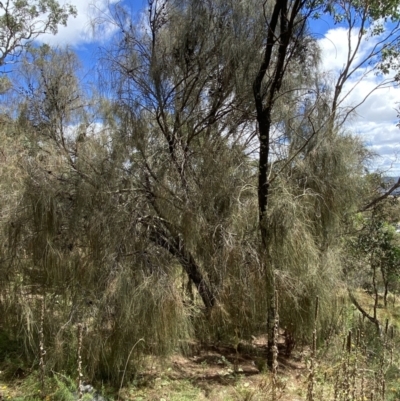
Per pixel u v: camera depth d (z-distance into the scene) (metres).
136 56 5.05
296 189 5.23
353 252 7.11
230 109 5.44
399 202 7.63
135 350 4.36
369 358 5.07
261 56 5.07
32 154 5.09
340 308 5.43
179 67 5.11
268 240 4.73
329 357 4.70
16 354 4.66
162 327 4.32
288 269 4.74
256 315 4.98
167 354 4.45
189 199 4.95
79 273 4.72
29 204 4.73
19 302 4.77
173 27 5.09
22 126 5.41
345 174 5.55
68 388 3.84
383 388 3.70
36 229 4.78
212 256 4.95
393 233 7.69
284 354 5.34
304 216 5.05
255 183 5.25
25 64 5.58
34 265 4.99
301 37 5.11
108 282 4.44
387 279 8.70
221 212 5.10
